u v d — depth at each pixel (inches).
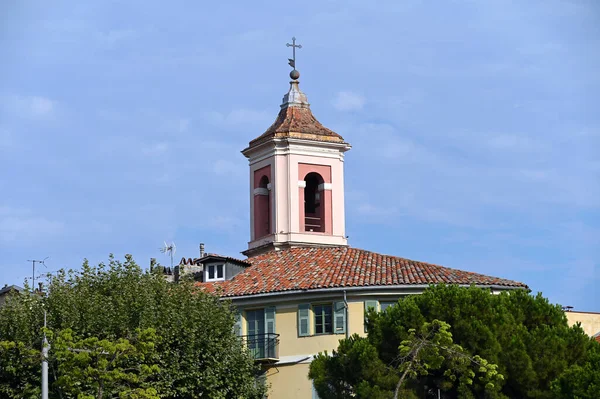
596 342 4057.6
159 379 4411.9
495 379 3833.7
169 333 4463.6
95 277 4648.1
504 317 3996.1
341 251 5398.6
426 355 3708.2
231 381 4581.7
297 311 4965.6
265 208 6269.7
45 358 3496.6
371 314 4133.9
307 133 6181.1
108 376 3703.3
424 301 4033.0
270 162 6195.9
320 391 4094.5
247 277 5270.7
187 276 4776.1
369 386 3912.4
